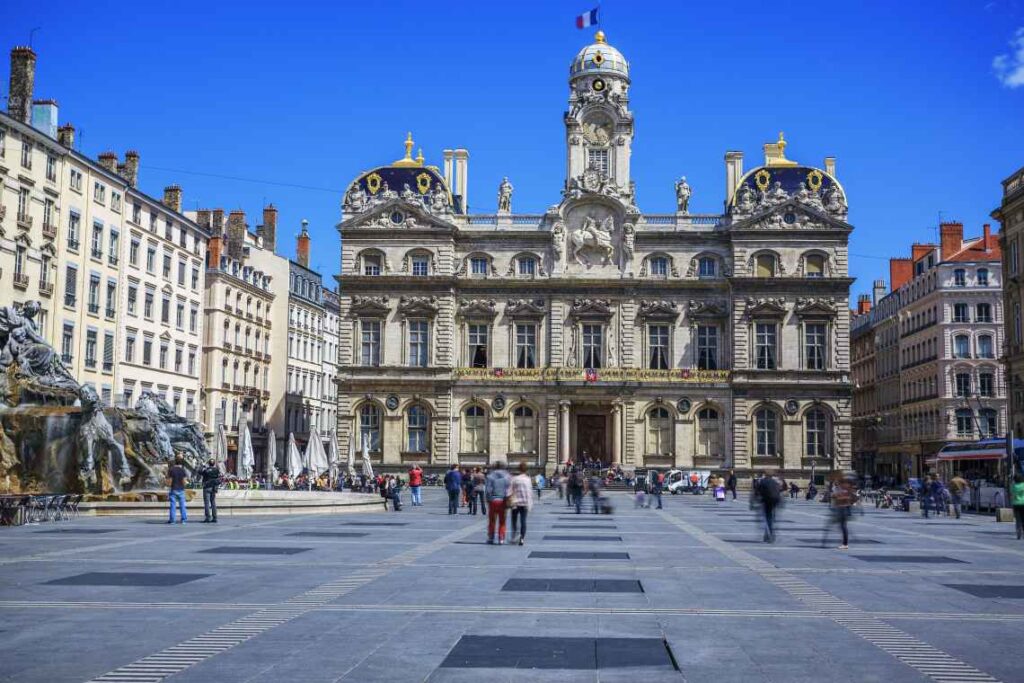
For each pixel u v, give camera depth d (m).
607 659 16.86
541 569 28.81
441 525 46.88
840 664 16.59
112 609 21.36
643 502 70.81
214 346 112.00
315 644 17.92
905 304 139.00
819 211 103.38
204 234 111.31
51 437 52.47
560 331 105.00
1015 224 90.38
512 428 103.94
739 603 22.70
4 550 32.38
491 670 16.08
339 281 105.00
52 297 82.06
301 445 135.50
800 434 102.25
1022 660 17.02
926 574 28.64
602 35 110.62
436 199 106.00
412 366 103.88
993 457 77.69
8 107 81.75
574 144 107.00
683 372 103.12
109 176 90.69
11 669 15.98
